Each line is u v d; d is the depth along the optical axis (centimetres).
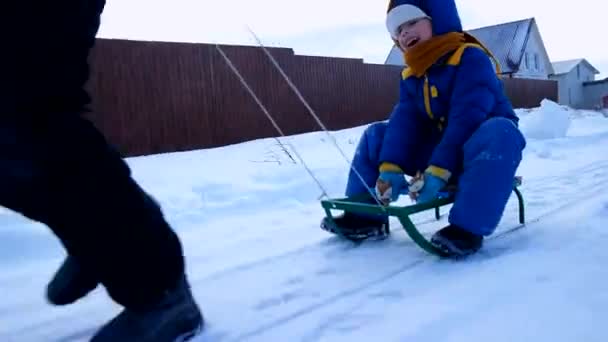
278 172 473
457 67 231
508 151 211
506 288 173
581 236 231
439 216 304
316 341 145
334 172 479
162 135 752
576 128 999
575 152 634
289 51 964
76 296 150
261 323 160
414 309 162
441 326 147
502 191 210
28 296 205
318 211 359
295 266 220
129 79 717
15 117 109
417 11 238
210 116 808
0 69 107
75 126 121
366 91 1147
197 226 321
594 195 327
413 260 216
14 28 108
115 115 706
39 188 115
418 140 253
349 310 165
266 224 317
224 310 173
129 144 720
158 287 134
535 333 138
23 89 110
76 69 122
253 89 873
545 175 442
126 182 131
